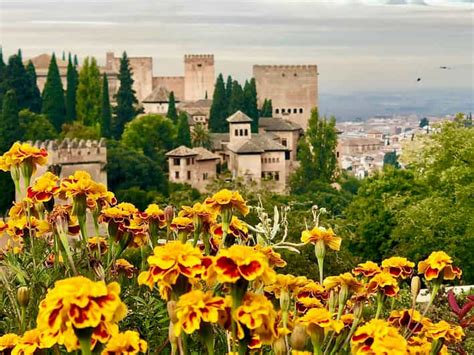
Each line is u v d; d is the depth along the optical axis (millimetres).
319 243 5102
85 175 5457
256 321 3516
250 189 38594
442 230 33062
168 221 5605
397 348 3672
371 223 35125
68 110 105125
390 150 162875
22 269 5371
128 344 3648
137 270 5844
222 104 119875
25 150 5590
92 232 17328
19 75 109562
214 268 3523
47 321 3227
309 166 96062
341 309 4750
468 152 37656
